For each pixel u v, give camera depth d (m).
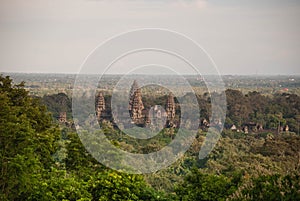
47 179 9.35
